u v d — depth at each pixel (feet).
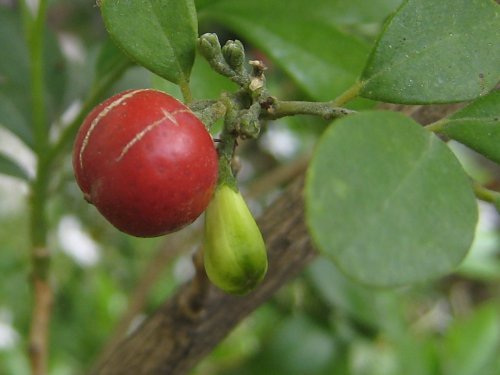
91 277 0.62
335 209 0.15
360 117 0.16
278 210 0.31
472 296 0.76
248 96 0.21
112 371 0.32
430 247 0.16
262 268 0.21
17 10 0.40
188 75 0.22
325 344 0.50
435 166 0.17
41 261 0.35
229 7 0.33
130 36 0.21
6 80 0.39
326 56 0.33
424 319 0.69
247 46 0.50
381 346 0.54
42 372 0.36
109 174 0.18
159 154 0.18
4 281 0.58
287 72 0.33
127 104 0.18
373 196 0.16
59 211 0.61
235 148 0.23
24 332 0.56
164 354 0.31
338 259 0.15
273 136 0.61
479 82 0.21
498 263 0.58
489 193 0.21
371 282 0.15
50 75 0.40
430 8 0.21
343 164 0.16
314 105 0.21
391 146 0.17
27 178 0.35
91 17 0.66
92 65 0.43
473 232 0.16
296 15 0.33
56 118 0.40
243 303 0.30
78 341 0.59
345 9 0.34
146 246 0.66
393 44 0.21
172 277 0.62
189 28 0.22
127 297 0.63
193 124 0.19
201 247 0.27
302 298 0.52
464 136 0.21
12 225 0.69
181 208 0.18
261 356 0.50
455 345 0.53
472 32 0.21
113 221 0.19
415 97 0.21
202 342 0.31
